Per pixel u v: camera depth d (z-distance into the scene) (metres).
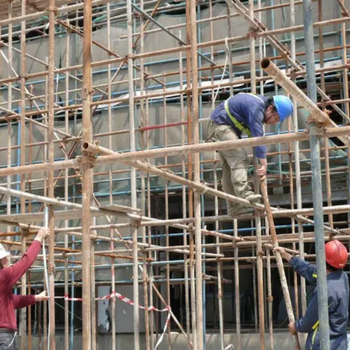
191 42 8.90
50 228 9.52
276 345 18.27
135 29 20.50
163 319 20.67
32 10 13.71
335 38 18.09
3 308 8.59
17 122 21.23
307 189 18.16
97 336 20.06
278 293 22.09
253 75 10.47
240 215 10.47
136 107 19.50
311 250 20.20
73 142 20.11
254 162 9.55
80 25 22.41
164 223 11.47
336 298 8.03
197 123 8.72
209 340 18.88
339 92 18.75
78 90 19.66
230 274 23.22
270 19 18.72
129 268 18.95
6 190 8.87
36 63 21.83
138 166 8.15
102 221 19.06
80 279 19.09
